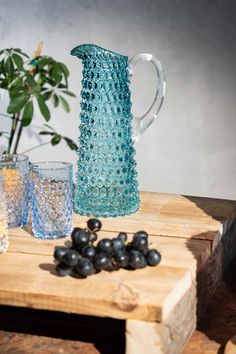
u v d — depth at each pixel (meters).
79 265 1.12
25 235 1.37
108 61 1.45
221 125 2.78
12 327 1.22
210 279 1.35
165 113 2.83
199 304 1.26
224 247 1.48
